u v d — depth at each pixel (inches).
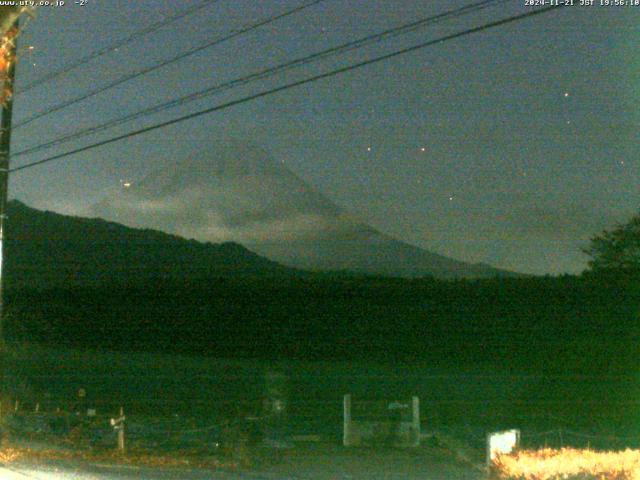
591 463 581.9
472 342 1438.2
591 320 1302.9
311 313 1631.4
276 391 1357.0
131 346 1676.9
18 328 1737.2
